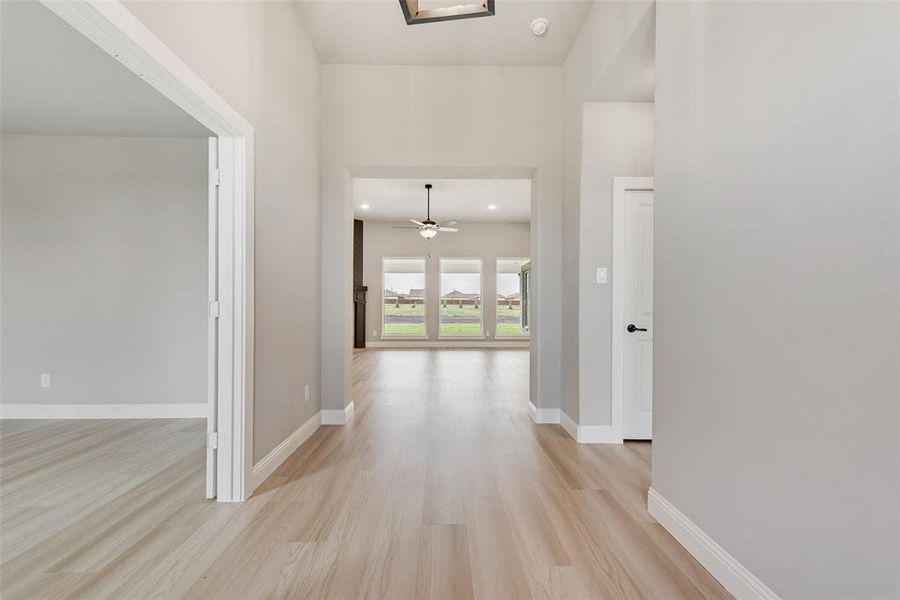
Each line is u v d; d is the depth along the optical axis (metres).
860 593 1.13
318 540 1.97
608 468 2.87
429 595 1.60
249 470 2.43
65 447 3.32
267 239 2.69
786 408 1.36
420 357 8.70
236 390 2.36
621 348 3.41
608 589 1.64
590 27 3.20
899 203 1.04
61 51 2.74
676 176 1.99
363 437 3.51
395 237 10.66
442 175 4.21
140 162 4.21
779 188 1.39
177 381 4.23
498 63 3.92
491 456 3.09
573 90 3.62
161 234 4.22
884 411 1.07
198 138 4.22
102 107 3.56
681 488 1.96
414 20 1.87
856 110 1.14
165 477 2.71
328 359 3.91
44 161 4.15
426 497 2.42
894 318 1.04
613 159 3.41
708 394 1.76
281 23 2.92
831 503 1.21
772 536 1.42
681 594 1.61
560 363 3.95
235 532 2.04
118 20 1.44
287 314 3.05
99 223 4.19
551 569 1.76
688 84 1.89
